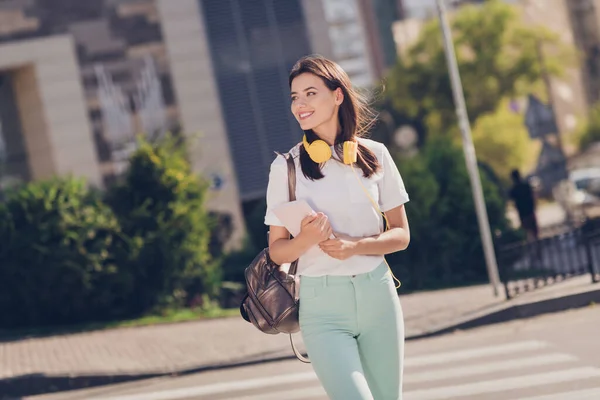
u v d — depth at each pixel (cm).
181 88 3488
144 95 3447
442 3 1730
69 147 3369
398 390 524
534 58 5572
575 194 3919
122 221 1973
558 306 1458
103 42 3425
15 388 1280
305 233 498
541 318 1427
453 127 5634
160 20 3488
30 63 3362
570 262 1688
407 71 5716
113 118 3409
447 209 2186
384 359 517
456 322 1437
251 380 1223
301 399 1063
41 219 1883
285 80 3644
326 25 3688
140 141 2052
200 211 2048
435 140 2352
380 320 516
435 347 1323
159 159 2014
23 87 3444
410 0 8031
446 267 2177
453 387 1036
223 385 1209
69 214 1900
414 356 1270
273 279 524
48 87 3369
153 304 1969
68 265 1872
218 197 3497
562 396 924
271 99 3631
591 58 9444
